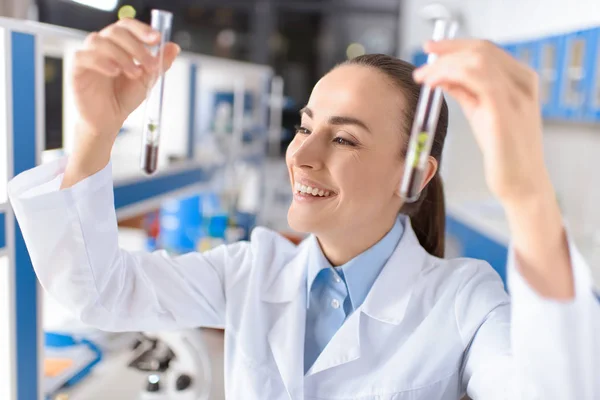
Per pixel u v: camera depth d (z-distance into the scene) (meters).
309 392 1.04
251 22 8.69
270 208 5.98
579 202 3.67
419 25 6.93
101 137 0.89
